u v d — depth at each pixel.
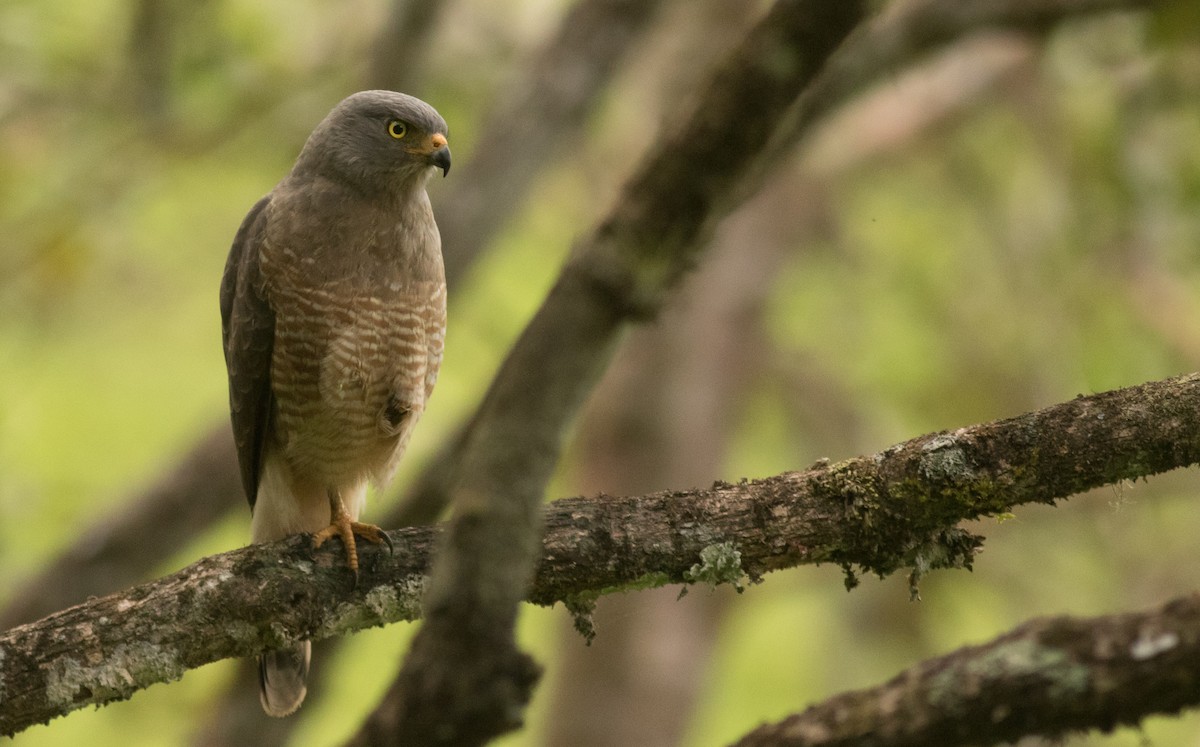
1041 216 15.52
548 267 15.80
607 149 15.56
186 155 13.25
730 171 3.70
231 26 12.88
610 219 3.70
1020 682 3.91
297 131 13.42
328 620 6.25
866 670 16.03
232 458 12.16
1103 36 12.84
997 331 15.91
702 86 3.78
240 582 6.13
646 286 3.65
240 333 7.77
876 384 16.53
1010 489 5.71
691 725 15.09
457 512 3.55
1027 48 14.70
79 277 13.48
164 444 14.38
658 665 14.80
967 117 15.95
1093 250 13.83
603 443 15.53
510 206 12.64
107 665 5.93
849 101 11.15
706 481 15.54
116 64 12.91
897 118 15.80
